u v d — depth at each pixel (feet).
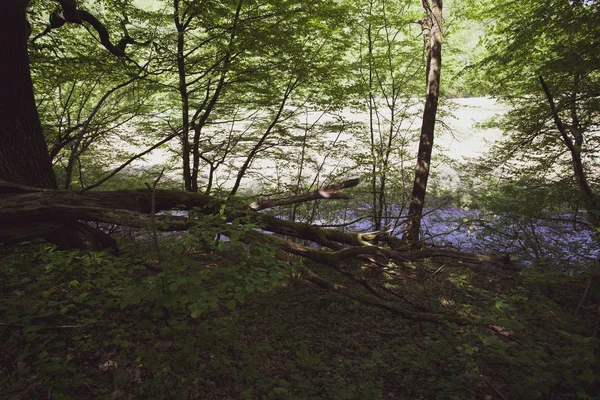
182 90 24.13
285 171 35.22
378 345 15.47
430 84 31.01
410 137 37.17
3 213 14.70
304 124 29.50
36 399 8.80
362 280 17.03
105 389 9.50
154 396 9.63
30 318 10.48
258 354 13.08
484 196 31.09
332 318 17.46
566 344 14.29
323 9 22.88
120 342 10.63
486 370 13.05
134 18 23.09
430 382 12.59
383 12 32.86
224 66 22.94
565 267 22.13
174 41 22.67
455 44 36.81
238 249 11.52
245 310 16.85
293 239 28.19
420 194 31.35
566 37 24.52
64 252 13.82
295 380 12.05
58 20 20.99
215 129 31.55
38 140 17.30
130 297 10.61
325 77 25.98
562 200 24.38
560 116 26.16
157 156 45.42
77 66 22.65
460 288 20.62
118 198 17.20
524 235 27.76
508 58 25.11
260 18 22.53
